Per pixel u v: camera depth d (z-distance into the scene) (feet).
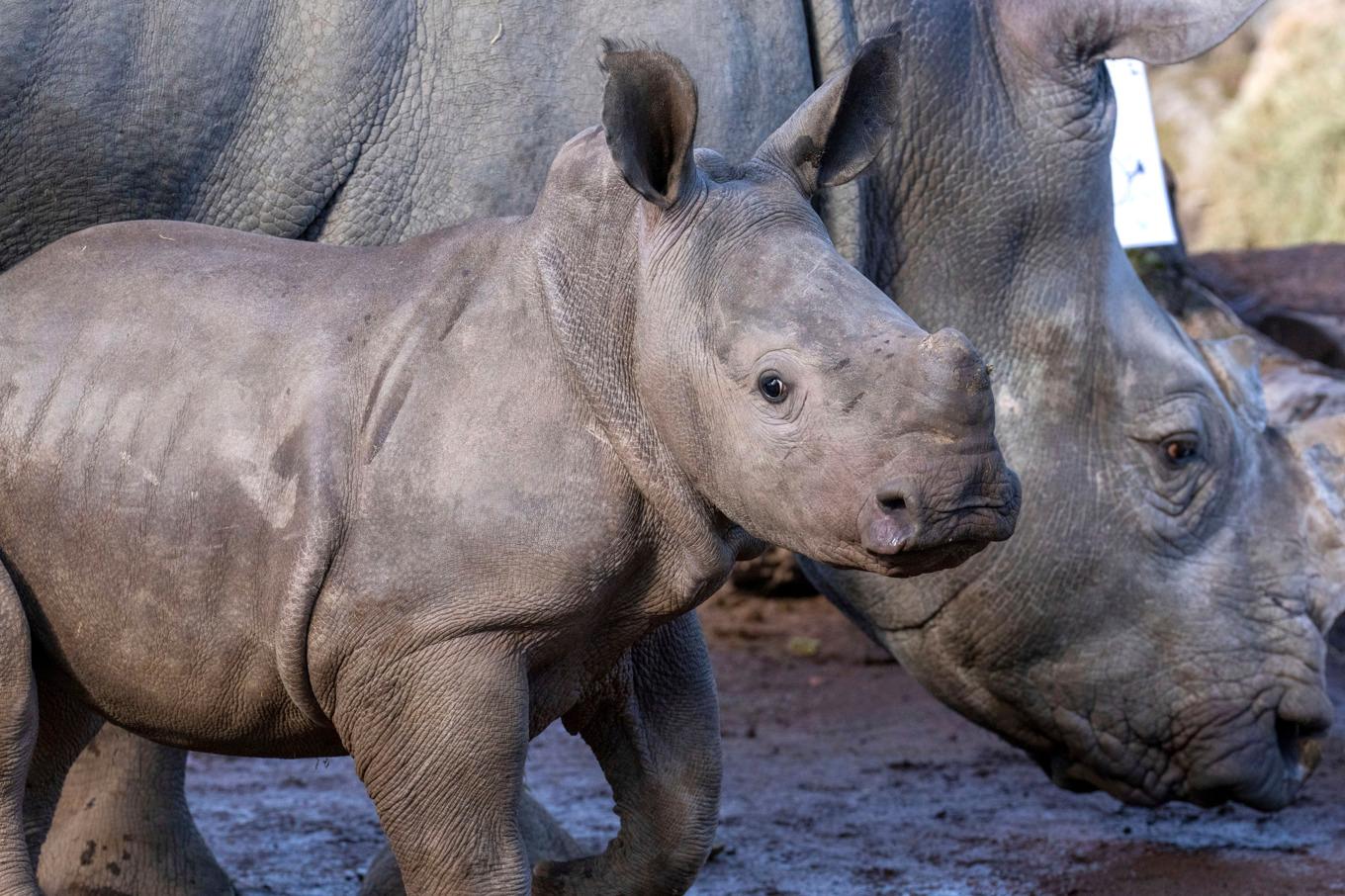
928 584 64.08
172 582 44.93
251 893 65.10
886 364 40.06
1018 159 62.85
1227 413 65.10
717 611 122.93
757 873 67.41
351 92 55.67
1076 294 63.72
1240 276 142.31
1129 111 80.79
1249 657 64.08
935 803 78.13
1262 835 71.61
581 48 56.70
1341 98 250.98
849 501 40.01
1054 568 63.31
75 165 54.19
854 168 45.24
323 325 45.78
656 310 43.14
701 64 57.31
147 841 60.44
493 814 44.14
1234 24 60.23
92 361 46.21
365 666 44.04
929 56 61.82
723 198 43.37
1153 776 65.31
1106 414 63.72
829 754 88.07
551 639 44.52
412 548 43.65
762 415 41.34
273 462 44.50
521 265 45.42
